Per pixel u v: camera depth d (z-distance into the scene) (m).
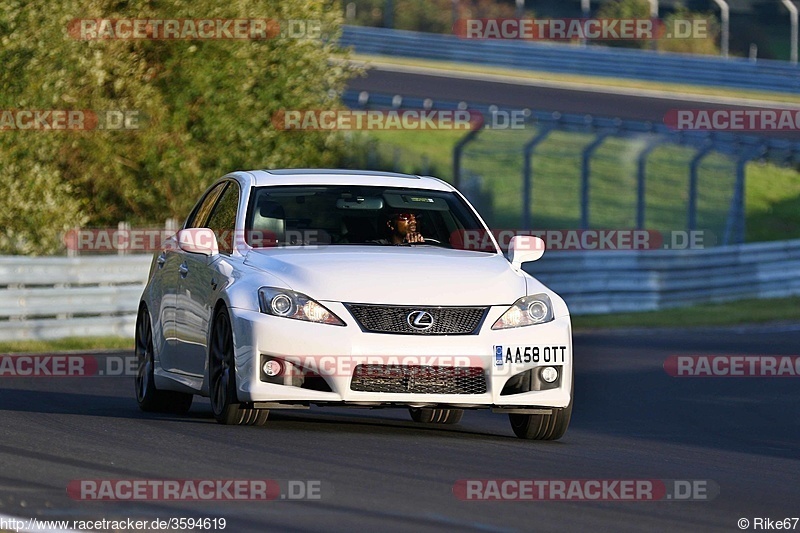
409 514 19.20
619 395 43.78
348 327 26.98
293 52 81.81
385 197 31.66
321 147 83.69
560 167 125.69
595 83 143.00
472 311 27.69
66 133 74.88
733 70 142.88
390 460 24.50
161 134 78.69
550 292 29.09
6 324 58.06
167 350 32.50
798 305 91.25
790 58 167.25
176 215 80.88
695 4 164.00
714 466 26.97
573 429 34.19
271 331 27.03
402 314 27.28
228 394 28.03
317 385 27.22
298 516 18.78
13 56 70.12
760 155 107.50
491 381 27.41
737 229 102.88
